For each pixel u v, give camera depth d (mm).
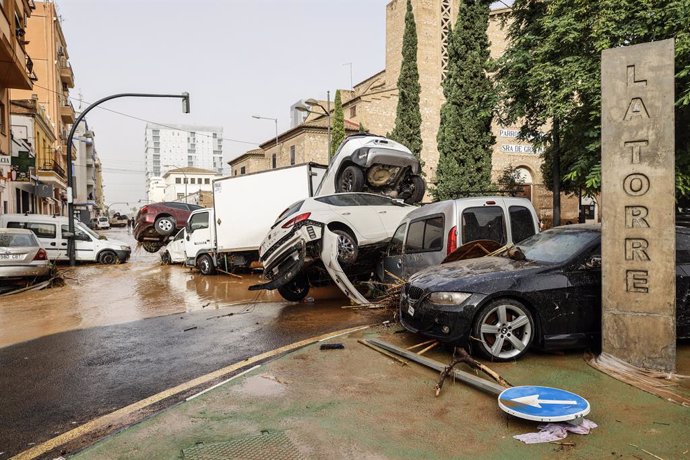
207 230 15938
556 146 14000
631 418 3652
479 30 17969
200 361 5844
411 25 24031
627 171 4672
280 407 4051
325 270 9797
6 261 12203
